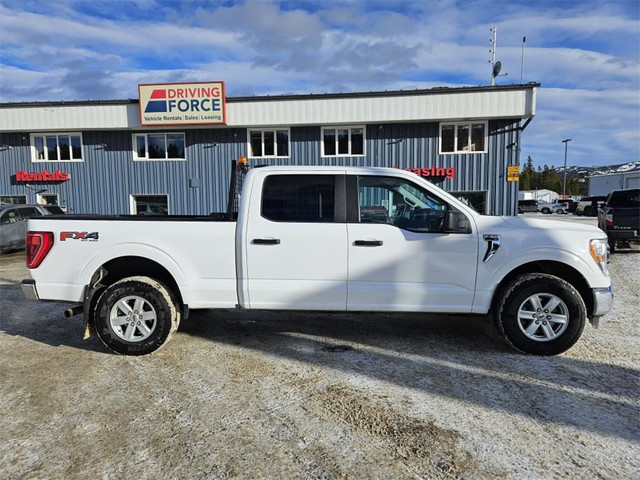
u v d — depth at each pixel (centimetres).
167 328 408
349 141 1606
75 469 242
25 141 1742
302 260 406
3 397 330
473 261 400
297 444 265
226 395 331
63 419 297
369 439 270
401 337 465
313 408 310
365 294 406
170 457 253
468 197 1582
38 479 233
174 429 283
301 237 404
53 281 418
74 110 1636
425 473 237
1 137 1755
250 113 1573
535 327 400
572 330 392
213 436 275
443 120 1526
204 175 1691
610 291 400
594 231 405
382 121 1527
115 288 408
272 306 414
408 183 412
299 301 411
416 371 373
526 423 288
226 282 414
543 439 269
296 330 494
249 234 407
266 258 407
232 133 1658
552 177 9162
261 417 297
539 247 397
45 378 365
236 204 509
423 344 442
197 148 1684
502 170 1550
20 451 260
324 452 257
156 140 1708
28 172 1755
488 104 1470
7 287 771
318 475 236
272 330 495
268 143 1653
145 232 413
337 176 415
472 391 334
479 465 244
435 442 266
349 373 370
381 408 309
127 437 274
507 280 420
